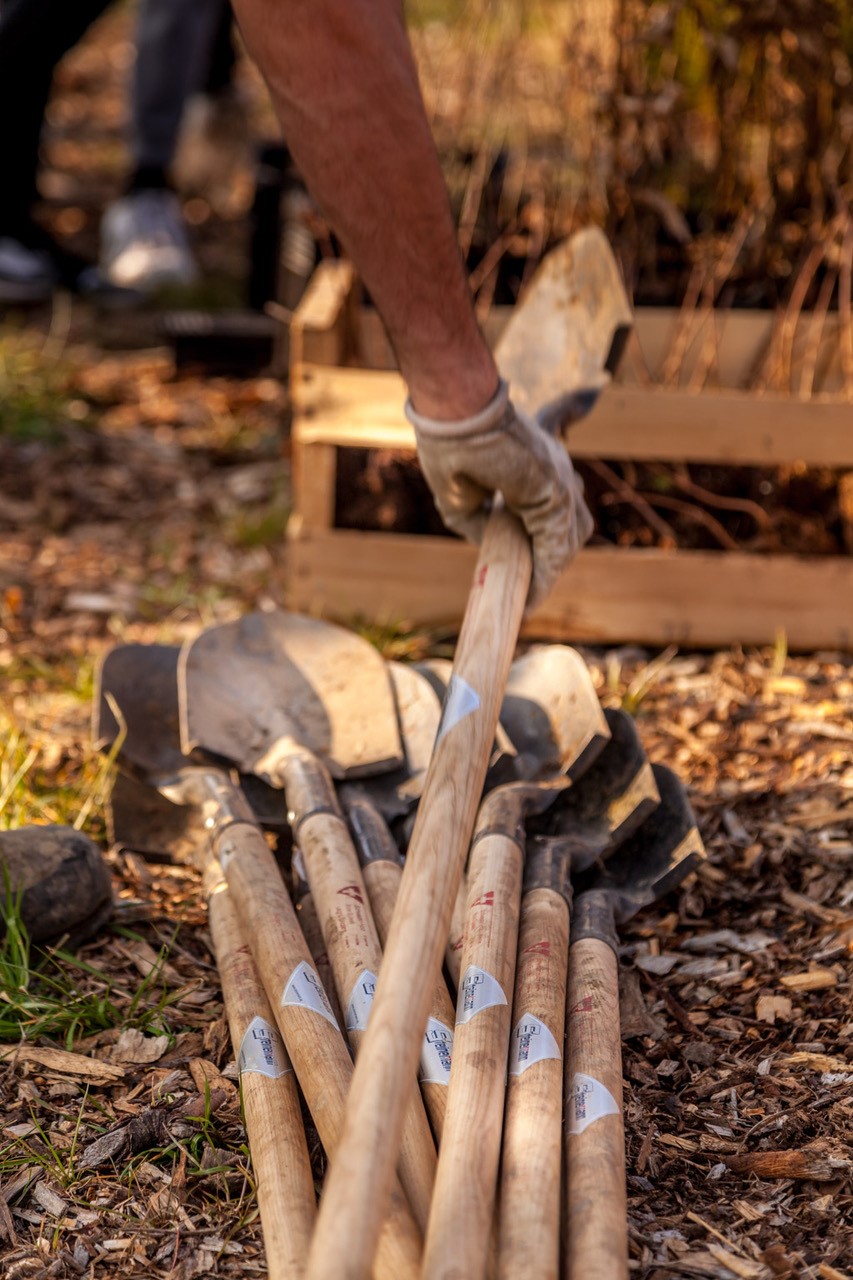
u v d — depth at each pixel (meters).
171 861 1.94
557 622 2.62
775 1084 1.50
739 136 3.08
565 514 1.72
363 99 1.37
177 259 5.00
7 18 4.52
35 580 2.96
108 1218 1.34
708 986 1.68
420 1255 1.14
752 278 3.10
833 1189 1.34
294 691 2.02
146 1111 1.47
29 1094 1.50
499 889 1.57
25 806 2.04
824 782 2.12
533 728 1.93
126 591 2.91
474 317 1.57
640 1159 1.39
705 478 2.75
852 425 2.51
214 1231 1.32
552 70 3.65
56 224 5.73
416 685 2.04
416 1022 1.15
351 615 2.63
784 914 1.81
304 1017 1.42
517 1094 1.31
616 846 1.80
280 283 4.41
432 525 2.72
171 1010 1.64
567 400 2.09
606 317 2.15
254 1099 1.38
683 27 2.96
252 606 2.84
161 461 3.61
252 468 3.58
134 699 2.04
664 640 2.61
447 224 1.47
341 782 1.93
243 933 1.62
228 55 5.96
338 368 2.66
